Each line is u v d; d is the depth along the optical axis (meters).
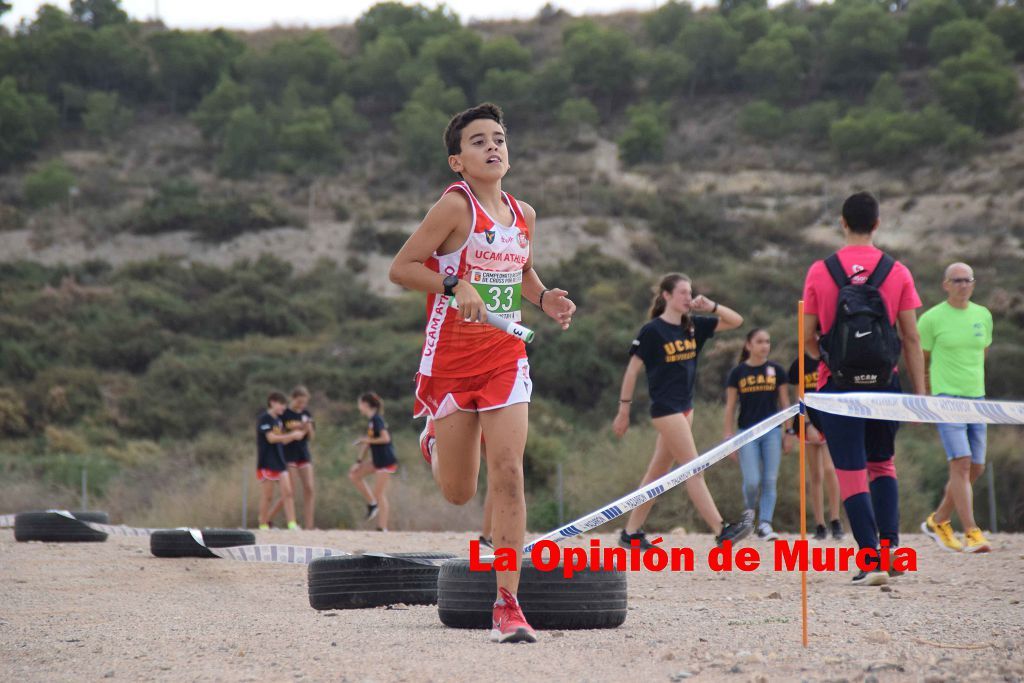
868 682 7.57
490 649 9.16
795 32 185.25
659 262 116.25
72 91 174.75
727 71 183.00
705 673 8.05
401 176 156.62
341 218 134.12
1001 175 132.50
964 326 18.53
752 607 12.45
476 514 39.75
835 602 12.71
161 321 104.75
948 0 186.00
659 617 11.56
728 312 18.52
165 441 83.50
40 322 101.81
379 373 90.69
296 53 188.88
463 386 9.64
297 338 104.25
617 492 40.62
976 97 152.38
